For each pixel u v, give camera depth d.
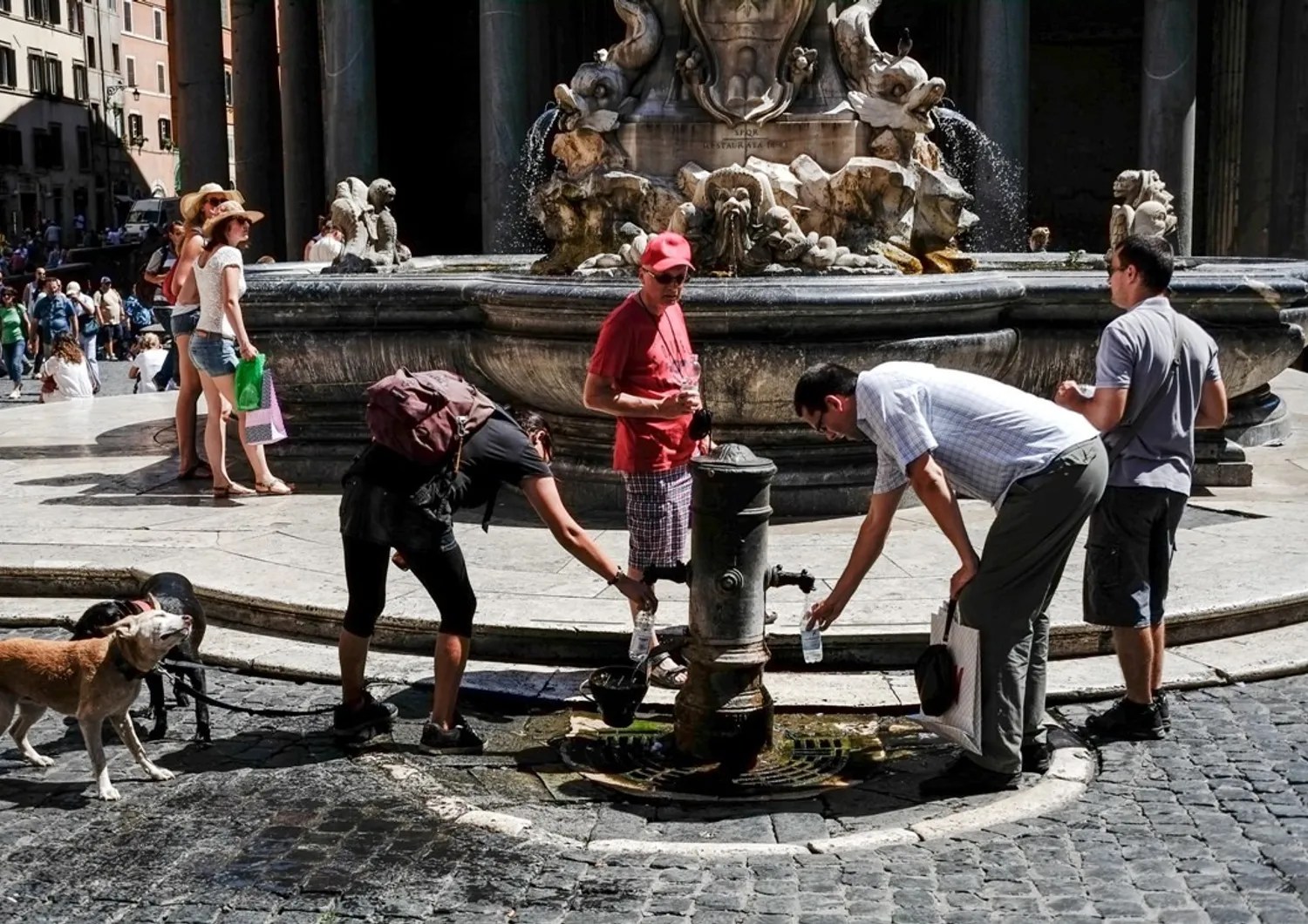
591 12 35.28
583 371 8.87
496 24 26.20
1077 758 5.89
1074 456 5.33
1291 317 10.52
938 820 5.30
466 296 9.80
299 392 10.50
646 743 6.10
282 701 6.66
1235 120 33.81
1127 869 4.88
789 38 10.43
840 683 6.67
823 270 9.19
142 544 8.57
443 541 5.87
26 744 5.86
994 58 25.55
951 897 4.68
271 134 34.28
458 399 5.91
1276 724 6.26
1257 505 9.38
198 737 6.11
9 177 71.44
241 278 9.62
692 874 4.88
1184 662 6.91
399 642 7.18
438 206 41.34
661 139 10.63
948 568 7.79
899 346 8.66
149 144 88.38
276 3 36.38
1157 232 12.28
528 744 6.11
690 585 5.91
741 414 8.84
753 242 9.16
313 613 7.34
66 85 77.50
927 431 5.35
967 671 5.56
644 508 6.46
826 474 9.12
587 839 5.18
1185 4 25.77
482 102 26.48
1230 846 5.05
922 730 6.23
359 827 5.27
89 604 8.02
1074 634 6.97
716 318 8.55
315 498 9.94
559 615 7.04
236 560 8.19
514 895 4.72
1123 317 5.92
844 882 4.80
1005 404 5.40
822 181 10.27
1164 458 5.95
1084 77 36.59
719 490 5.74
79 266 51.00
